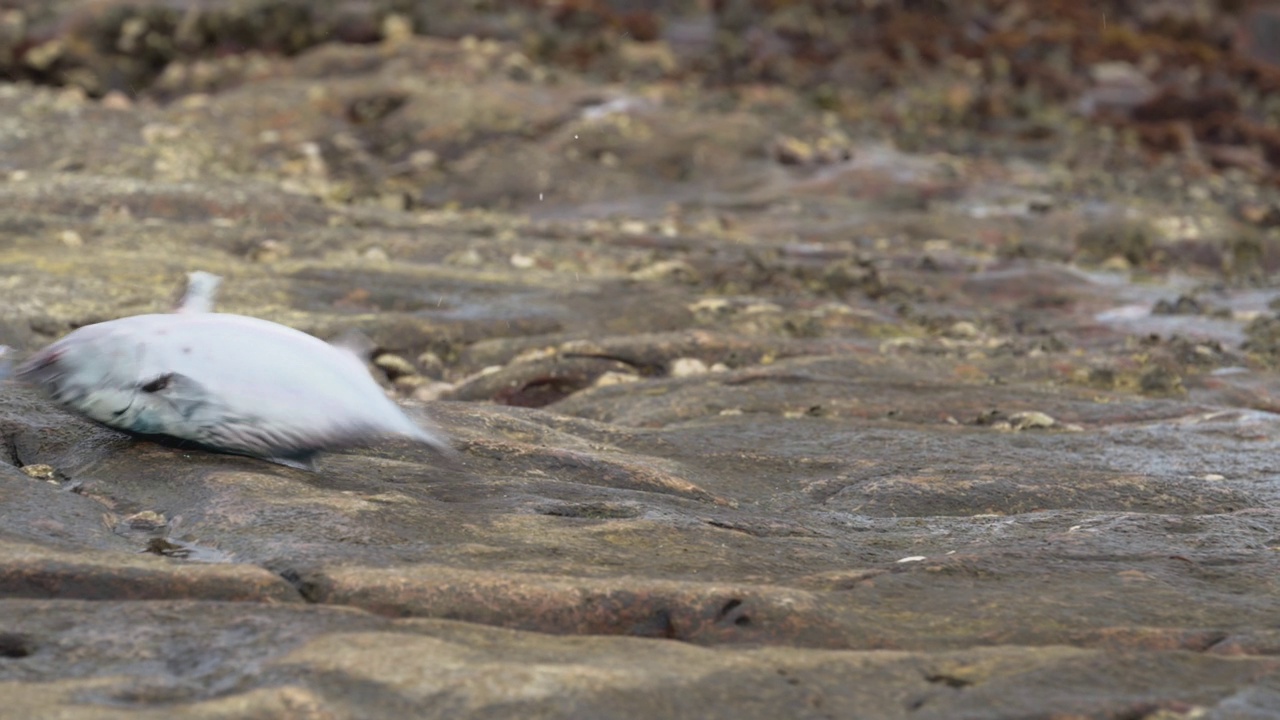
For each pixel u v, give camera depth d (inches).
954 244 1240.2
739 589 301.6
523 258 946.7
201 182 1149.1
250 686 246.5
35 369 385.7
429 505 367.9
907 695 256.8
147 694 243.4
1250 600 330.0
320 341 385.1
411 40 1770.4
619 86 1702.8
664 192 1397.6
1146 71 2169.0
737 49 1957.4
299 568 310.7
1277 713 251.8
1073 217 1312.7
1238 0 2536.9
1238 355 786.8
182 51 1831.9
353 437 371.6
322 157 1421.0
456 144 1449.3
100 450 393.4
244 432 372.5
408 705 239.5
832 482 457.4
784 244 1153.4
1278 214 1454.2
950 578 340.8
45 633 269.7
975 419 591.2
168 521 350.9
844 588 328.8
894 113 1836.9
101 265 778.2
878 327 825.5
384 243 938.1
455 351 706.2
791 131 1565.0
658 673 255.8
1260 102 2144.4
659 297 816.3
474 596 296.4
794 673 261.9
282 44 1857.8
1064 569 350.3
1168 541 386.0
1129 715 251.0
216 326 381.7
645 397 609.3
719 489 446.3
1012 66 2050.9
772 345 722.2
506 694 243.1
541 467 429.7
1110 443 540.7
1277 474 499.8
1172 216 1338.6
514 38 1915.6
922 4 2241.6
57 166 1193.4
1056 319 913.5
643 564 340.8
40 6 1850.4
